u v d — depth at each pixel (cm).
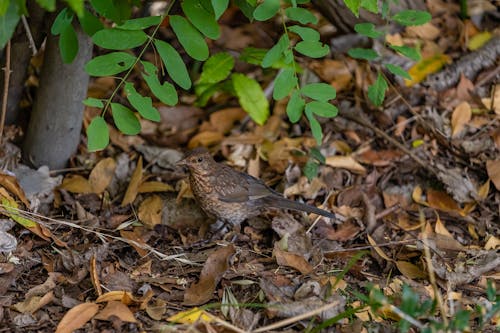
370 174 696
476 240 641
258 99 715
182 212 662
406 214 666
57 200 648
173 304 531
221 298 536
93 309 506
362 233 637
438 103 752
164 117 768
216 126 761
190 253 602
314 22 515
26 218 583
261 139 738
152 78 506
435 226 643
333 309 510
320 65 773
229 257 558
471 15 828
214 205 629
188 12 513
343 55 778
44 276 560
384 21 759
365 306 507
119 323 499
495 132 725
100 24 504
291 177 687
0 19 445
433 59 775
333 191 680
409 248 613
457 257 602
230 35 816
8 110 676
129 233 617
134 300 518
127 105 758
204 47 515
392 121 741
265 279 549
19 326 500
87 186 662
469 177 693
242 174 647
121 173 684
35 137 659
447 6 837
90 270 551
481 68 780
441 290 566
